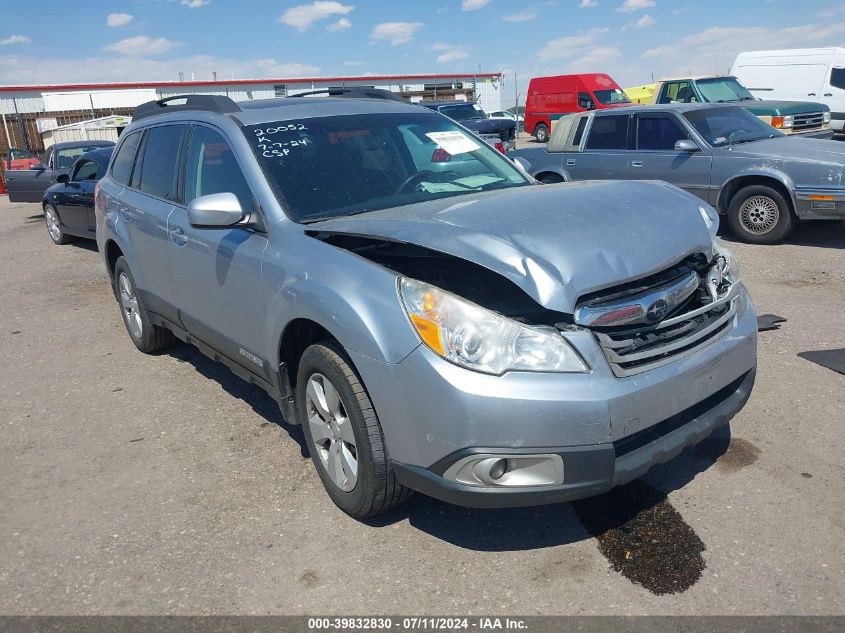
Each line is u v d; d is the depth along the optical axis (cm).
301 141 395
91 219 1027
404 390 276
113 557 312
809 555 284
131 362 564
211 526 331
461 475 268
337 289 301
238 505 348
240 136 392
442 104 2191
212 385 505
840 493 325
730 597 265
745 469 349
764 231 838
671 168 903
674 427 294
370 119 428
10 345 629
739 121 926
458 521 324
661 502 327
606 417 262
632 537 304
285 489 360
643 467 276
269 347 354
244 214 360
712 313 313
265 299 350
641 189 341
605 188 343
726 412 310
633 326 280
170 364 553
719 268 323
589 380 264
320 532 321
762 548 290
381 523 325
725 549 291
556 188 357
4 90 3108
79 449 418
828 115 1198
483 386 260
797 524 304
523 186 408
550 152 1041
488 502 268
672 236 300
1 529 339
